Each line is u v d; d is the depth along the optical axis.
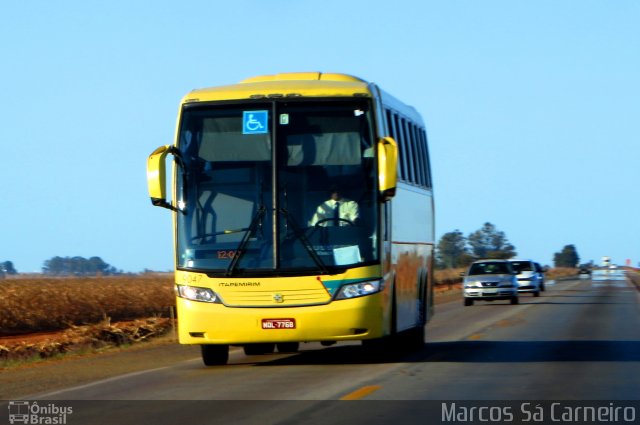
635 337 65.12
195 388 40.06
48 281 142.00
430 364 47.34
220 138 44.69
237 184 44.22
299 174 44.03
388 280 45.75
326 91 44.72
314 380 41.31
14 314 107.19
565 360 48.72
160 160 42.72
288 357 54.06
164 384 42.22
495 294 120.00
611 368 44.75
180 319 44.31
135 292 132.62
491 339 64.62
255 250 43.62
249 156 44.38
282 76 49.88
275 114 44.47
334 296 43.09
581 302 124.62
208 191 44.38
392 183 42.97
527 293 159.12
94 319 115.69
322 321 42.97
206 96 45.03
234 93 44.94
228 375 44.91
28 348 66.25
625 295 149.25
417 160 58.16
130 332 74.19
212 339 43.78
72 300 117.38
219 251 43.78
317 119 44.50
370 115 44.56
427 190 61.78
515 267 148.00
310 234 43.56
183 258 44.25
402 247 50.75
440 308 118.06
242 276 43.44
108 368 52.53
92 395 39.34
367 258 43.47
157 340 73.44
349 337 43.25
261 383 40.88
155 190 42.59
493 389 37.53
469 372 43.44
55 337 72.25
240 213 44.00
